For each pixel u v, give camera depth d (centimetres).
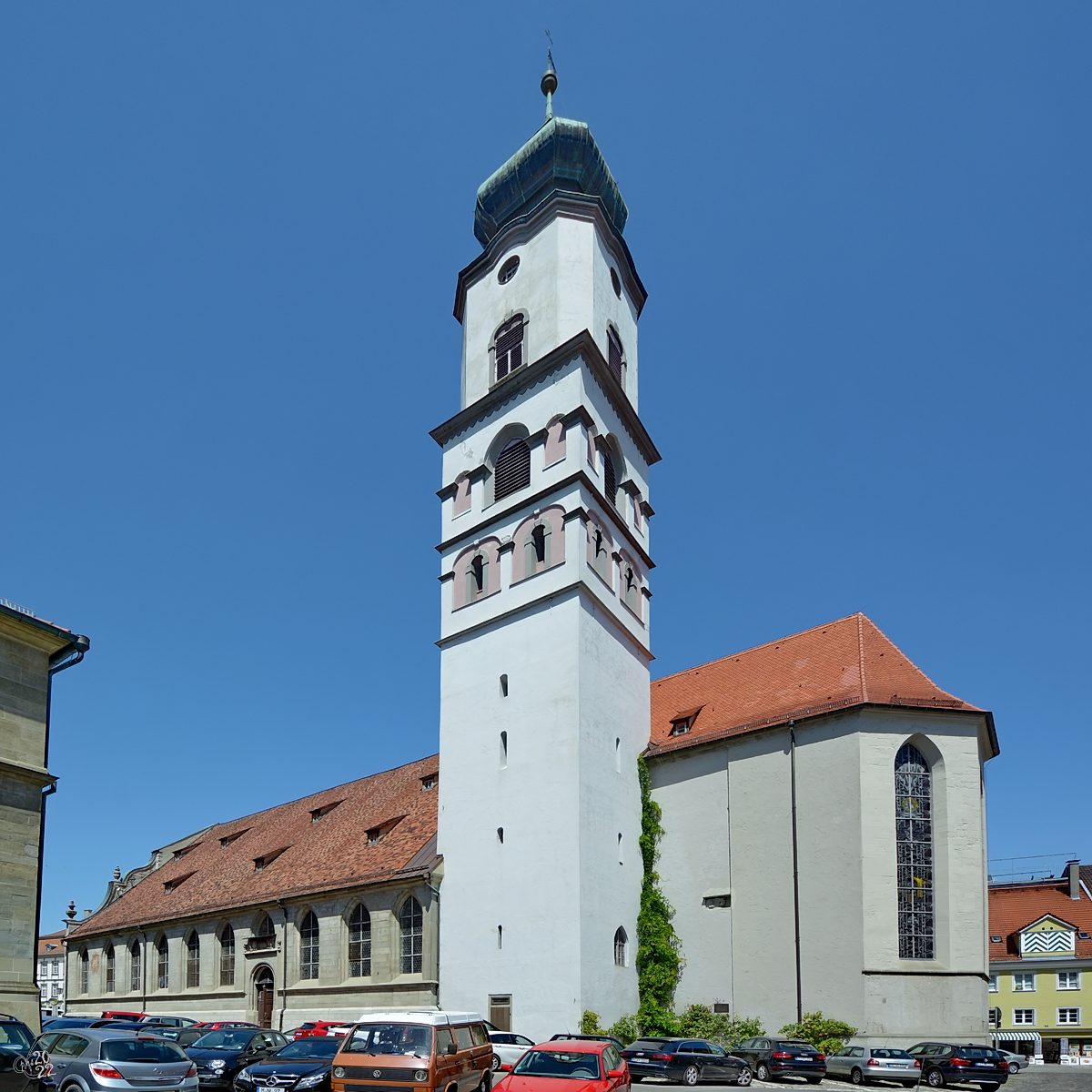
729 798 4347
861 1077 3491
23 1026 2117
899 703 4041
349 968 4819
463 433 5109
